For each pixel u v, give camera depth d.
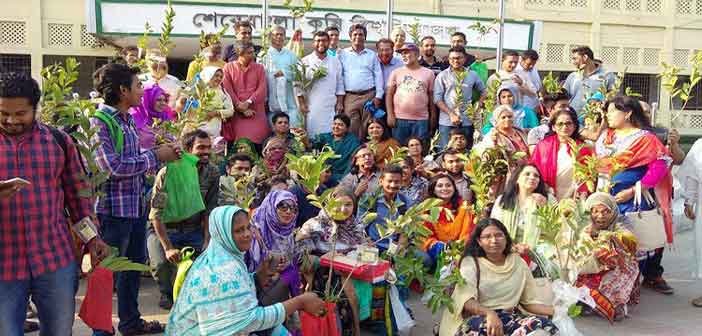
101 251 3.83
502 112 6.84
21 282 3.45
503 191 5.92
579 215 5.12
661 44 17.50
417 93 8.13
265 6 9.21
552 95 8.39
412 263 4.80
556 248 5.08
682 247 8.45
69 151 3.71
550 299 4.71
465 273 4.62
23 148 3.41
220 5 9.94
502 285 4.62
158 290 6.19
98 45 13.95
